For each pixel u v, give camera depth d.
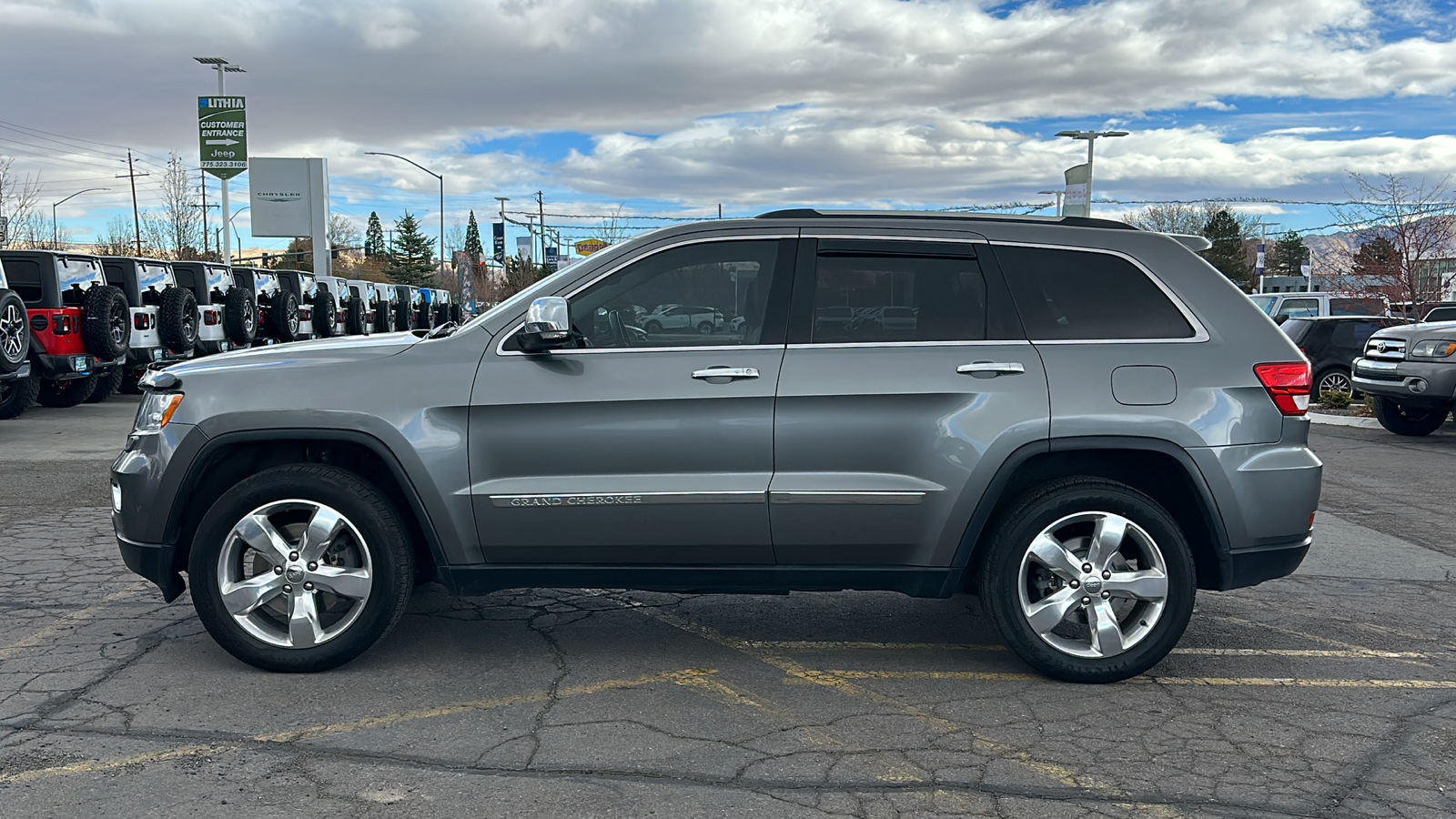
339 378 4.47
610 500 4.39
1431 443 12.89
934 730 4.01
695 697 4.34
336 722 4.02
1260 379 4.44
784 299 4.50
